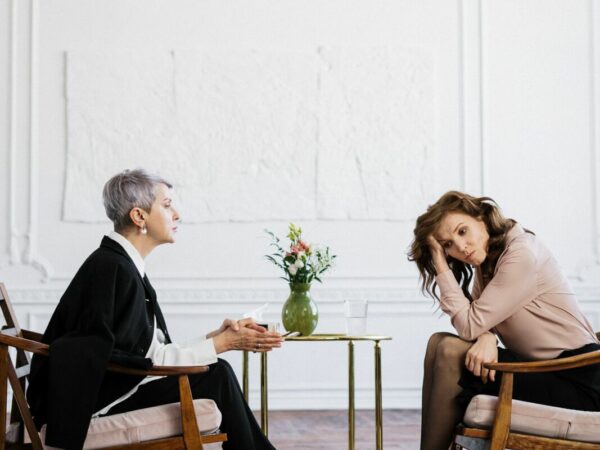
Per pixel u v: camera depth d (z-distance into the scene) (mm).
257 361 5641
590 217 5758
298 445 4328
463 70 5777
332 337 3363
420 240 2949
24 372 2891
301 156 5703
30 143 5621
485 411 2562
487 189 5754
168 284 5613
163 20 5723
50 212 5629
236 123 5699
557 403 2650
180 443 2508
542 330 2785
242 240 5664
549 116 5785
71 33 5695
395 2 5797
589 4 5816
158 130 5672
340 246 5691
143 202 2838
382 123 5738
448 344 2732
